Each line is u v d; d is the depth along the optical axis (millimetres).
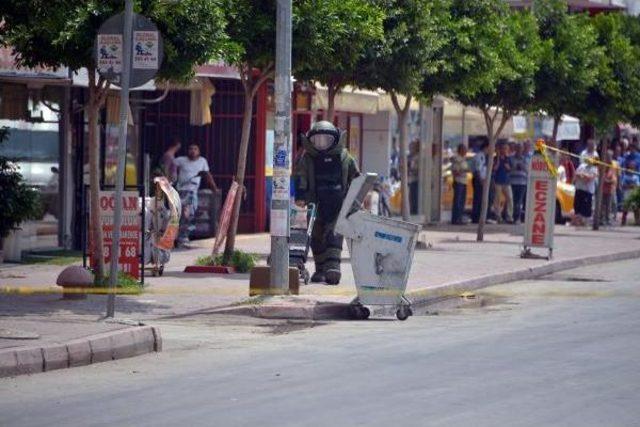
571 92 46875
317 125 29094
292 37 30859
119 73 23172
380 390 17688
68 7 24656
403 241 25922
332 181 29297
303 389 17781
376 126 54156
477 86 40312
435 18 37156
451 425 15375
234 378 18688
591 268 39094
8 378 18578
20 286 28031
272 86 46219
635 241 47844
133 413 16125
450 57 38812
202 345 22094
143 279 28188
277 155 26906
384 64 35969
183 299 26891
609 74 50188
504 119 45500
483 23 40844
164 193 30969
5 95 35281
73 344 19719
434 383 18250
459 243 44594
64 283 25797
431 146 57594
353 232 25797
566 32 47188
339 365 19875
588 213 56750
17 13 24672
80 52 25422
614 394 17516
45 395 17344
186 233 39594
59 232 37250
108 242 27688
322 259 29969
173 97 44969
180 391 17641
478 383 18266
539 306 28672
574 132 64625
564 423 15578
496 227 55188
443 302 29562
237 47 26906
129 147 40781
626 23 55969
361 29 32250
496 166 57344
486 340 22766
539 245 38500
